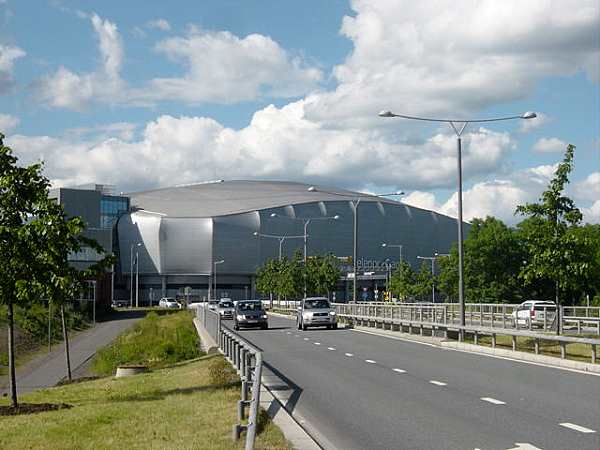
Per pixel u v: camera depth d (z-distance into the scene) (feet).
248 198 576.20
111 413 47.98
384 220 582.76
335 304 208.54
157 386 66.54
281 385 62.90
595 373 70.03
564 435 38.83
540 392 56.39
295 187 636.48
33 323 183.01
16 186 54.65
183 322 209.15
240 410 41.27
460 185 115.75
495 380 64.54
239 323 171.83
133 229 533.14
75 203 412.36
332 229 561.43
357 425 43.24
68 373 103.45
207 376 67.26
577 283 105.60
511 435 38.99
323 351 101.04
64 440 38.60
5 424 46.19
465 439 38.14
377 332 152.46
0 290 54.54
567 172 104.99
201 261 526.57
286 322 216.95
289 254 545.85
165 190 626.23
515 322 149.59
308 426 43.06
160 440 37.19
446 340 113.60
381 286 549.54
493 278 309.22
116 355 125.18
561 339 79.56
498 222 312.09
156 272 528.22
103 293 317.83
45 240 54.70
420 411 47.88
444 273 317.22
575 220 105.09
